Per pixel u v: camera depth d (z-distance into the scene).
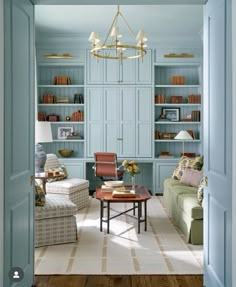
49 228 4.32
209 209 2.99
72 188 6.01
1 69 2.26
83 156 8.10
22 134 2.77
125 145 7.75
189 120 7.92
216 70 2.73
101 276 3.42
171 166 7.73
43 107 8.07
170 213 5.80
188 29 7.12
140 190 5.34
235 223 2.27
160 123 7.95
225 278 2.50
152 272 3.51
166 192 6.31
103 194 5.00
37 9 5.91
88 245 4.34
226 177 2.47
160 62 7.71
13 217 2.53
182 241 4.51
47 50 7.68
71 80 8.10
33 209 3.15
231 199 2.36
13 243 2.53
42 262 3.77
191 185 5.89
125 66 7.71
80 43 7.66
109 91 7.71
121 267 3.63
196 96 7.91
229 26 2.39
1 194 2.29
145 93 7.72
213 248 2.84
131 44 7.65
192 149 8.17
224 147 2.52
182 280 3.32
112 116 7.73
